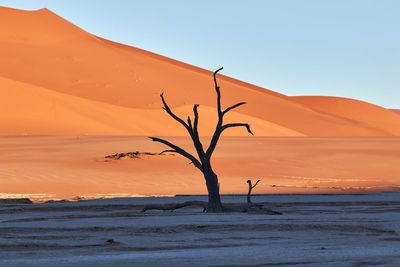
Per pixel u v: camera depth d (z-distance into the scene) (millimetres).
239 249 20312
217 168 83875
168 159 86875
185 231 26297
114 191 64062
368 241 23125
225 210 39188
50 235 24750
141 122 157625
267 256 17906
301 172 83250
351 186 69125
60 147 97000
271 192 61750
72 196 58094
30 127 135750
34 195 58969
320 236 24719
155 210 41500
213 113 178250
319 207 41656
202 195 55750
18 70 196625
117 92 192750
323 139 129250
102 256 18375
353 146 112062
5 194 59031
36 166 78500
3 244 22031
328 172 84062
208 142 110625
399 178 79500
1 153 89562
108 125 149000
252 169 84125
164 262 16641
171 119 164875
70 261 16984
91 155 88562
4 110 143375
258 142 115438
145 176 74688
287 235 25047
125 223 29234
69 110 151125
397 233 25531
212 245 22016
